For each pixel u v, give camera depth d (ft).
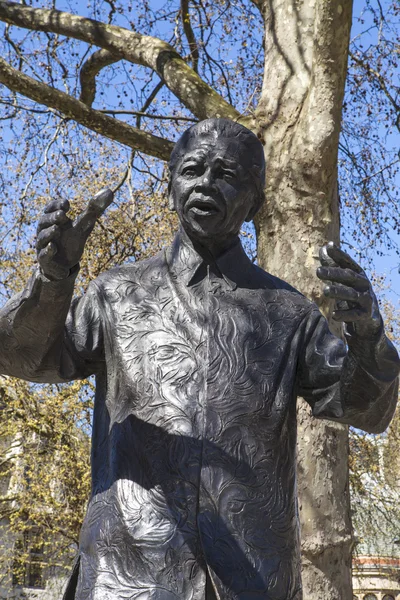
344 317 6.10
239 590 6.33
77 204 36.45
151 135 27.78
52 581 57.16
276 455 6.87
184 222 7.43
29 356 6.94
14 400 50.26
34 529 56.49
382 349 6.41
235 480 6.64
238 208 7.37
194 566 6.40
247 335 7.20
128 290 7.48
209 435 6.74
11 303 6.68
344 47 24.32
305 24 26.02
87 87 34.35
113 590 6.40
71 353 7.27
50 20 28.63
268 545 6.56
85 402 48.93
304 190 24.38
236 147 7.35
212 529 6.49
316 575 22.33
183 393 6.88
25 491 51.75
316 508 22.52
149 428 6.80
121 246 36.81
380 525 55.26
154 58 27.99
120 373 7.13
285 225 24.30
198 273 7.47
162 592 6.33
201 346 7.09
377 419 7.09
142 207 35.35
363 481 54.24
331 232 24.56
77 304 7.50
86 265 35.70
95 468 7.11
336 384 7.08
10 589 56.08
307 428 22.81
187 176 7.36
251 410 6.87
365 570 57.72
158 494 6.59
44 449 51.93
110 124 27.37
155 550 6.43
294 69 25.62
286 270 24.07
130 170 33.06
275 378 7.07
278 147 24.80
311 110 24.53
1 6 29.09
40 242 6.23
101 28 28.66
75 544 56.39
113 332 7.29
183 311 7.28
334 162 24.58
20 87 26.68
